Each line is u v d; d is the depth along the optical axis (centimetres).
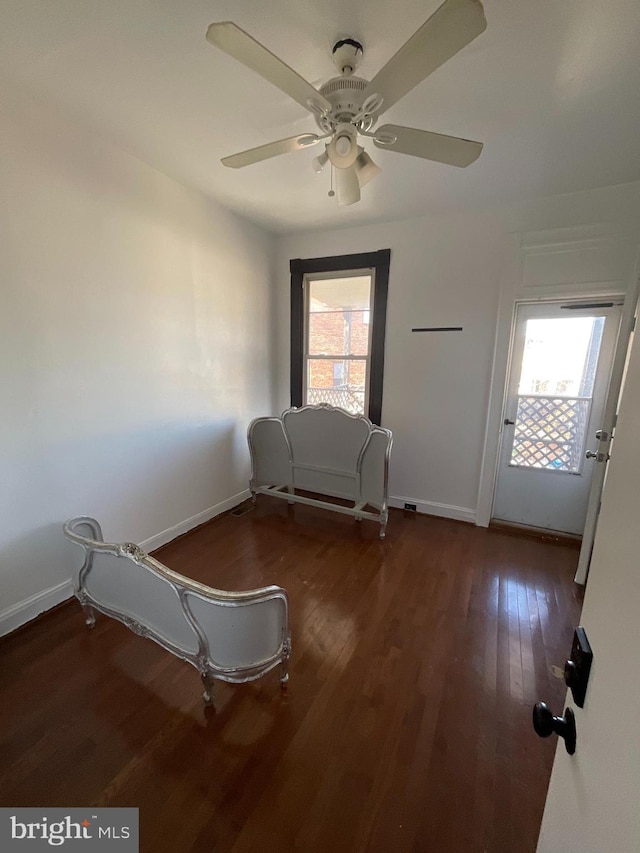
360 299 341
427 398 321
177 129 191
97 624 191
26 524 188
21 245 173
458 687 156
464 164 156
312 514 331
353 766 125
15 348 176
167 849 104
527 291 269
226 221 294
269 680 159
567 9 116
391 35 129
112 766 125
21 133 168
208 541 280
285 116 179
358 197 169
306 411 314
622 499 55
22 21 125
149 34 131
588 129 178
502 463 311
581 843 53
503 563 254
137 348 236
